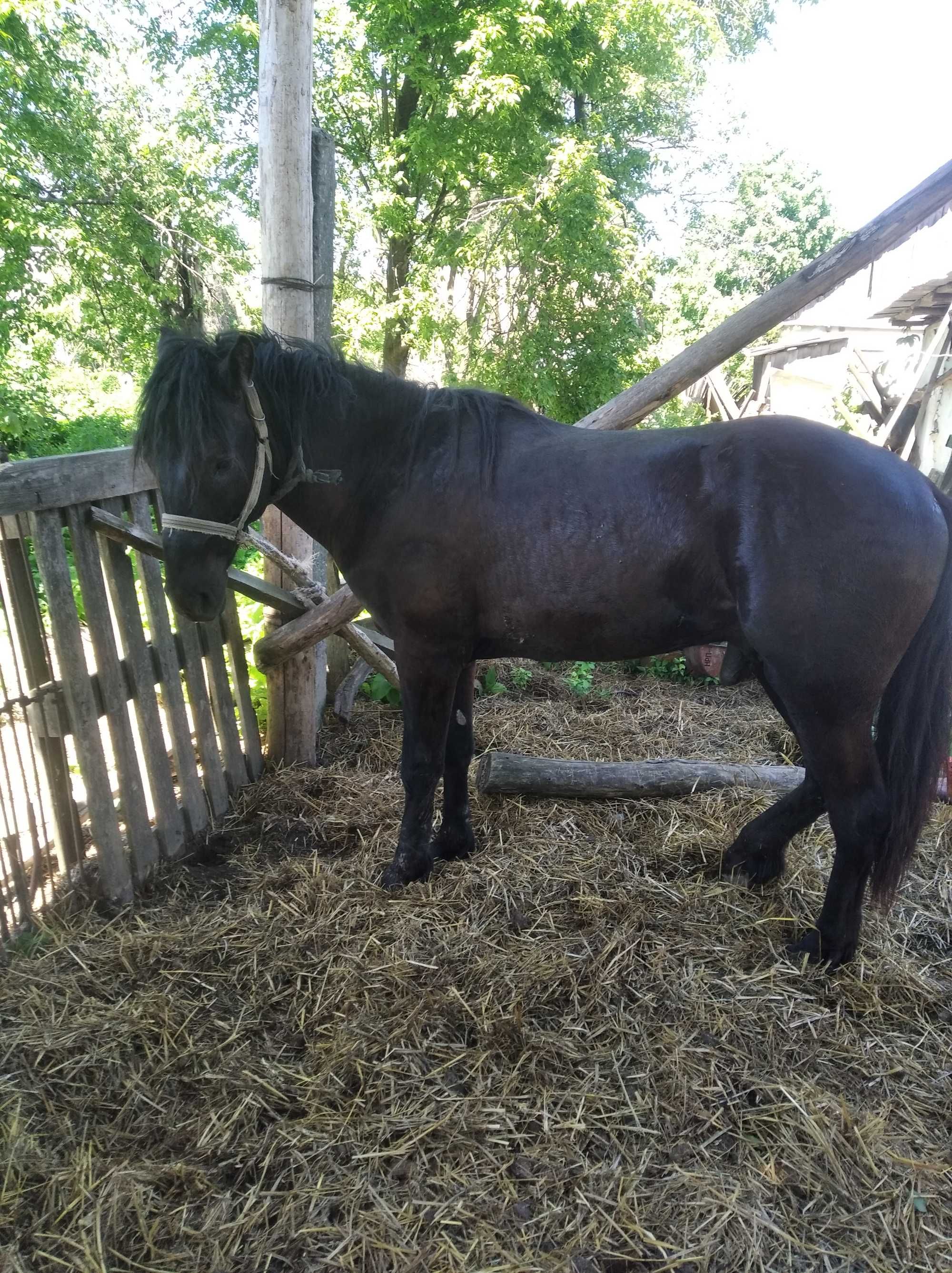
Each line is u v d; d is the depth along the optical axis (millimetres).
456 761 2664
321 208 3266
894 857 2100
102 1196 1584
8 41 7988
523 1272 1460
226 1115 1783
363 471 2320
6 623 2215
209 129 9703
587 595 2152
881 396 8469
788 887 2574
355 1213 1562
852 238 2631
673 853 2756
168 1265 1480
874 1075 1920
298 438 2238
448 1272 1461
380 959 2248
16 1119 1733
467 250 8266
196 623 2908
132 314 9141
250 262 9578
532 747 3643
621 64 9633
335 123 9945
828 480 1934
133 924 2445
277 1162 1674
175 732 2807
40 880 2375
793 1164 1686
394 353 9586
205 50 9648
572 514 2113
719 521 2018
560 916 2432
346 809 3084
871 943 2367
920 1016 2107
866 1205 1613
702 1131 1757
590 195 7875
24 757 2518
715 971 2221
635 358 9297
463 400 2299
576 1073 1897
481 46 7734
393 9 8133
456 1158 1681
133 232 8883
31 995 2096
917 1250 1533
